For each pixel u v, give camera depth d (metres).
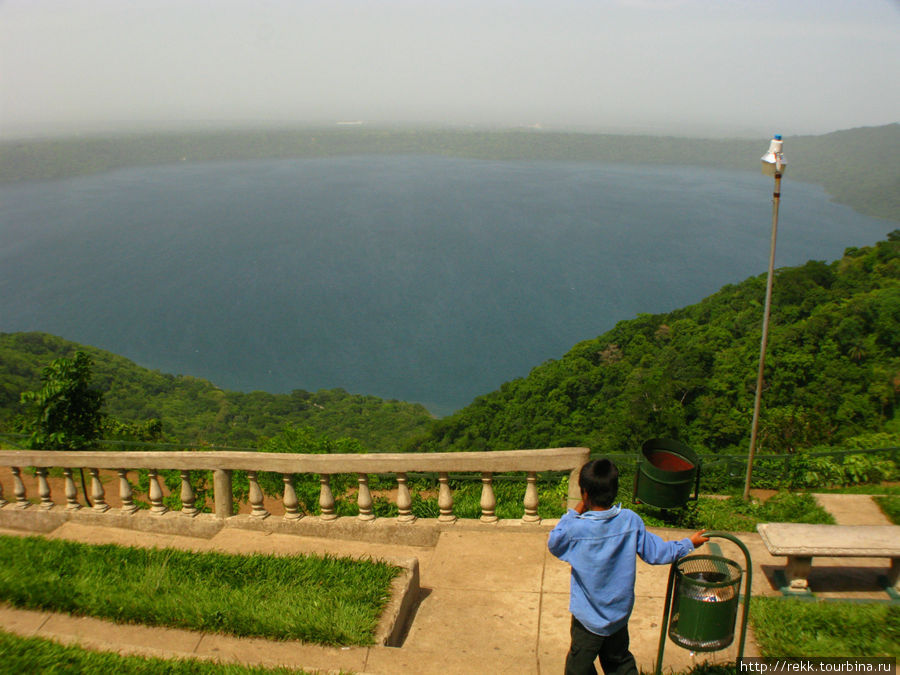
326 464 5.24
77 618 4.05
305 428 12.90
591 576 2.73
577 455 5.02
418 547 5.15
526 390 66.38
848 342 56.91
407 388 191.00
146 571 4.59
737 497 9.23
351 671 3.40
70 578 4.52
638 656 3.60
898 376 52.09
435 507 6.39
